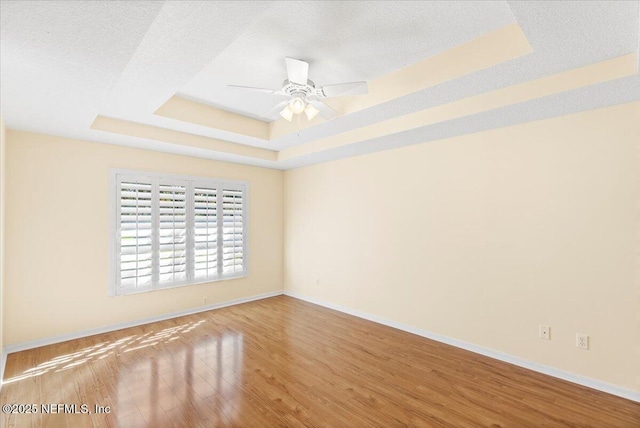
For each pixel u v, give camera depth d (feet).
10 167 9.67
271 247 16.83
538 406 7.08
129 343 10.44
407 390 7.72
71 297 10.74
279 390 7.69
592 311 7.92
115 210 11.62
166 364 8.99
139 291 12.10
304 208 16.19
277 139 12.59
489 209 9.73
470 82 7.31
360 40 6.79
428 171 11.24
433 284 11.09
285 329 11.90
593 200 7.92
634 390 7.34
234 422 6.51
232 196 15.08
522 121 8.89
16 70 6.08
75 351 9.78
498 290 9.53
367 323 12.67
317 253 15.47
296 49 7.14
